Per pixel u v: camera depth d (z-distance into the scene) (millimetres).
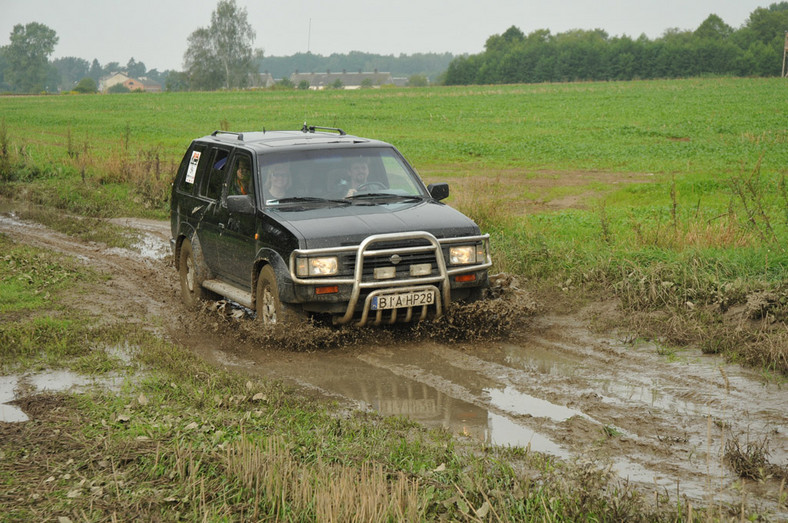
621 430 5543
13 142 27578
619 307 8586
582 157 27594
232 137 9648
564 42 162875
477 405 6160
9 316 8969
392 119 48281
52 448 5219
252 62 154875
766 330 7289
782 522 4074
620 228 12734
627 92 70562
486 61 168500
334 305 7492
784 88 69500
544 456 5047
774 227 11680
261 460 4711
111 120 51094
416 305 7598
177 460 4785
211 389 6418
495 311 7988
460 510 4215
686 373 6691
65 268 11484
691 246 10172
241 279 8617
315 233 7383
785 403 5887
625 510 4141
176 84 197875
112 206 18297
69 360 7449
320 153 8570
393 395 6445
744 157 24875
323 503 4121
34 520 4234
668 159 25875
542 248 10844
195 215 9617
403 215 7844
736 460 4777
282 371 7164
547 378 6742
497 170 25094
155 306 9805
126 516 4289
